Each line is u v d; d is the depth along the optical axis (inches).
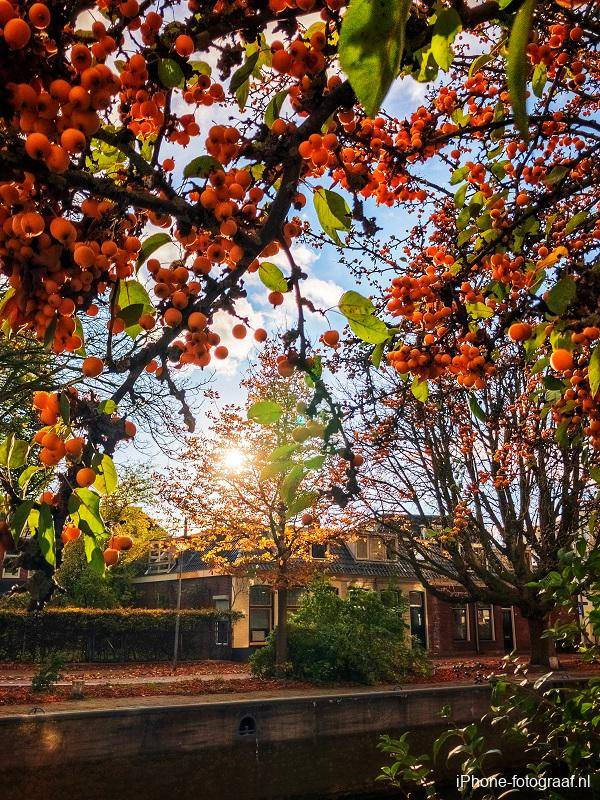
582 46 89.4
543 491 484.1
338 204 58.1
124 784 319.9
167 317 50.8
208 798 340.2
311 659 548.4
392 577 649.6
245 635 808.9
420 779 125.5
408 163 89.5
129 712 330.0
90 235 46.3
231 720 360.5
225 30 49.8
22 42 36.7
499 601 564.4
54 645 726.5
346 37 28.1
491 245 94.8
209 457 545.0
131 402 48.4
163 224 55.7
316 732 385.1
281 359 55.5
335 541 590.9
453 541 538.9
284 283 64.9
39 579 40.9
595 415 88.0
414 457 529.3
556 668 578.6
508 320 90.4
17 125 41.2
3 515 42.3
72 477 43.5
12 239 42.4
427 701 426.3
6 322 49.9
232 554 820.6
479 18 53.3
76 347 50.1
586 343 77.1
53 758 304.5
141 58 47.8
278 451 49.7
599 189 123.1
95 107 41.1
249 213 54.2
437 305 98.7
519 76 28.2
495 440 437.1
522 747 411.2
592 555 102.2
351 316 57.3
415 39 52.4
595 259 105.8
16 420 362.3
